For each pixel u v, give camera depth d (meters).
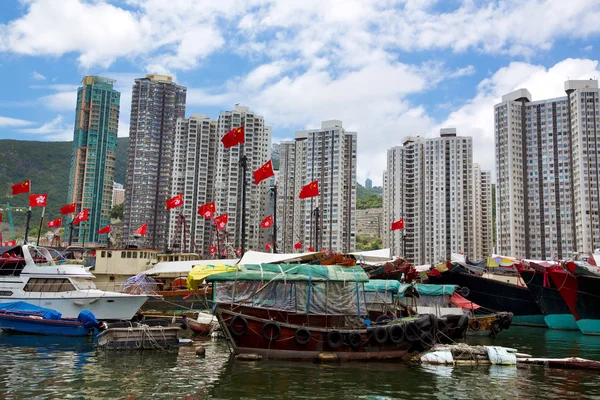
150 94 183.00
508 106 173.50
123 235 175.38
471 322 42.91
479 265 69.00
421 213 186.38
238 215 157.38
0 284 39.47
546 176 168.25
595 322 44.84
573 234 161.38
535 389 22.23
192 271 30.62
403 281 51.62
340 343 27.61
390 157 196.25
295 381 22.62
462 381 23.69
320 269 29.09
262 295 28.31
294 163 187.00
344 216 174.75
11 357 27.88
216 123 167.00
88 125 198.12
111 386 21.27
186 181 162.38
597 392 21.73
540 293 50.72
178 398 19.53
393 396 20.58
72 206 77.75
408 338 28.97
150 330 31.03
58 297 39.19
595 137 155.25
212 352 30.66
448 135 189.75
